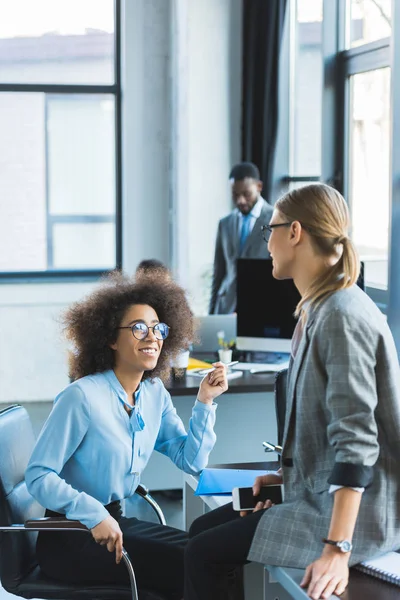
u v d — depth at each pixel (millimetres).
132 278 3174
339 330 2182
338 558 2143
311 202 2311
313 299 2293
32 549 3041
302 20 6871
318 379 2242
